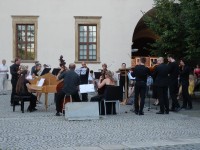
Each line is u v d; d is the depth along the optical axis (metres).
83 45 29.48
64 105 14.54
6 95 24.17
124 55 29.50
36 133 10.83
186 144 9.30
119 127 11.91
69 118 13.34
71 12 29.12
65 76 14.39
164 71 15.27
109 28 29.38
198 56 20.64
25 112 15.77
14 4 28.92
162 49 22.86
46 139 9.95
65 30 29.14
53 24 29.06
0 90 25.34
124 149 8.75
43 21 29.03
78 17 29.16
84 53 29.50
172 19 22.31
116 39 29.41
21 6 28.97
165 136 10.46
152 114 15.25
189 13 20.06
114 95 14.67
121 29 29.45
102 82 15.05
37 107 17.61
